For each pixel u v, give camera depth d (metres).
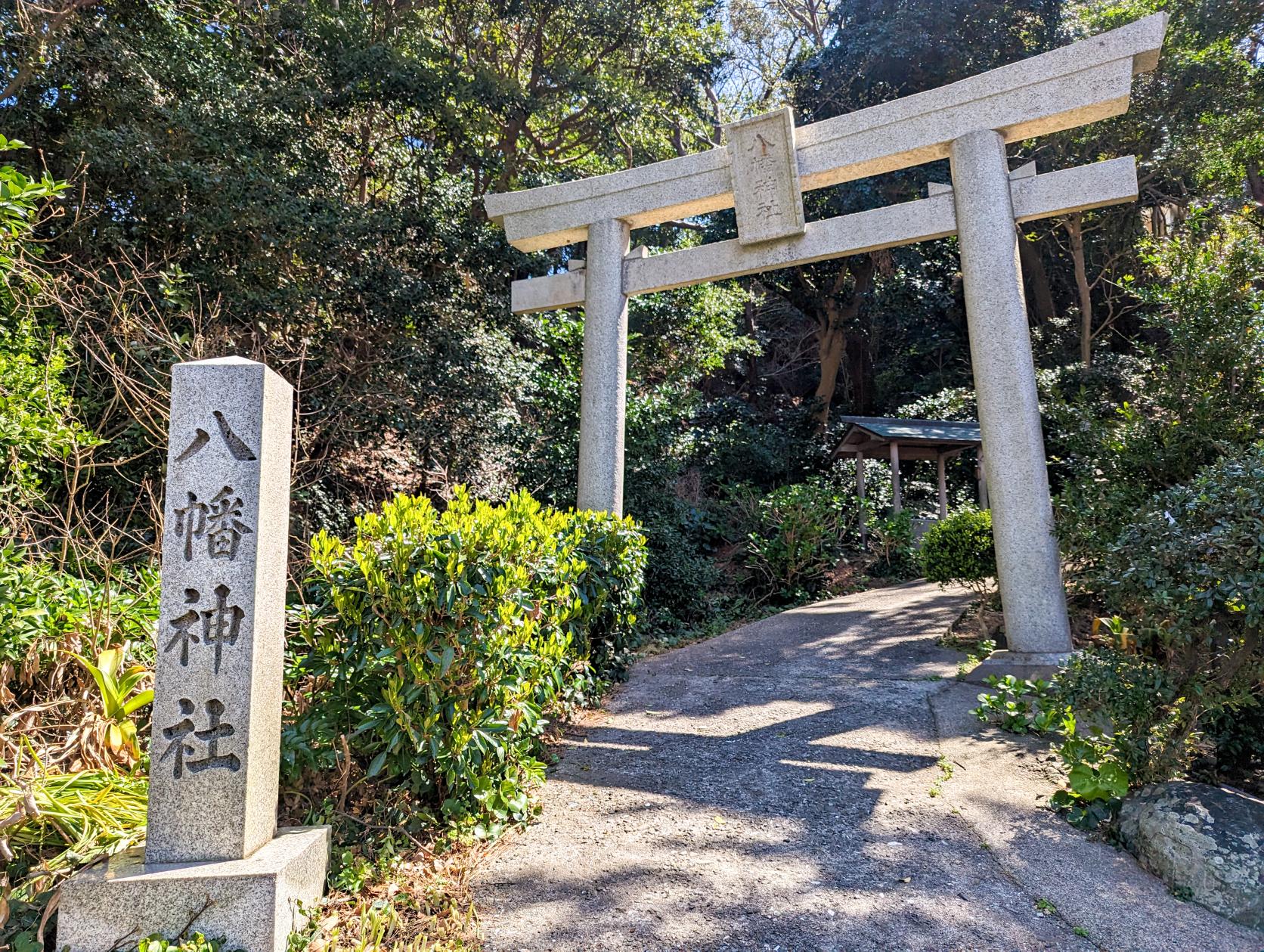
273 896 2.15
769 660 5.79
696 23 14.05
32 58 6.60
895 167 5.75
